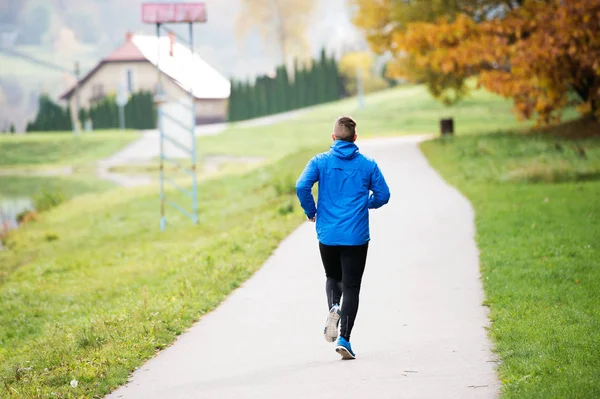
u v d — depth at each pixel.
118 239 53.66
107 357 17.34
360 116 184.00
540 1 71.06
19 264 50.31
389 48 96.56
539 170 50.44
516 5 82.69
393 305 21.19
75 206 84.00
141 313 21.56
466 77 95.56
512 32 71.19
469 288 22.61
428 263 26.48
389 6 93.94
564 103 71.25
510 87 71.56
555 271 23.34
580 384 13.10
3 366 19.17
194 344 18.64
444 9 85.50
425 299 21.62
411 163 63.78
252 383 14.98
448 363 15.44
